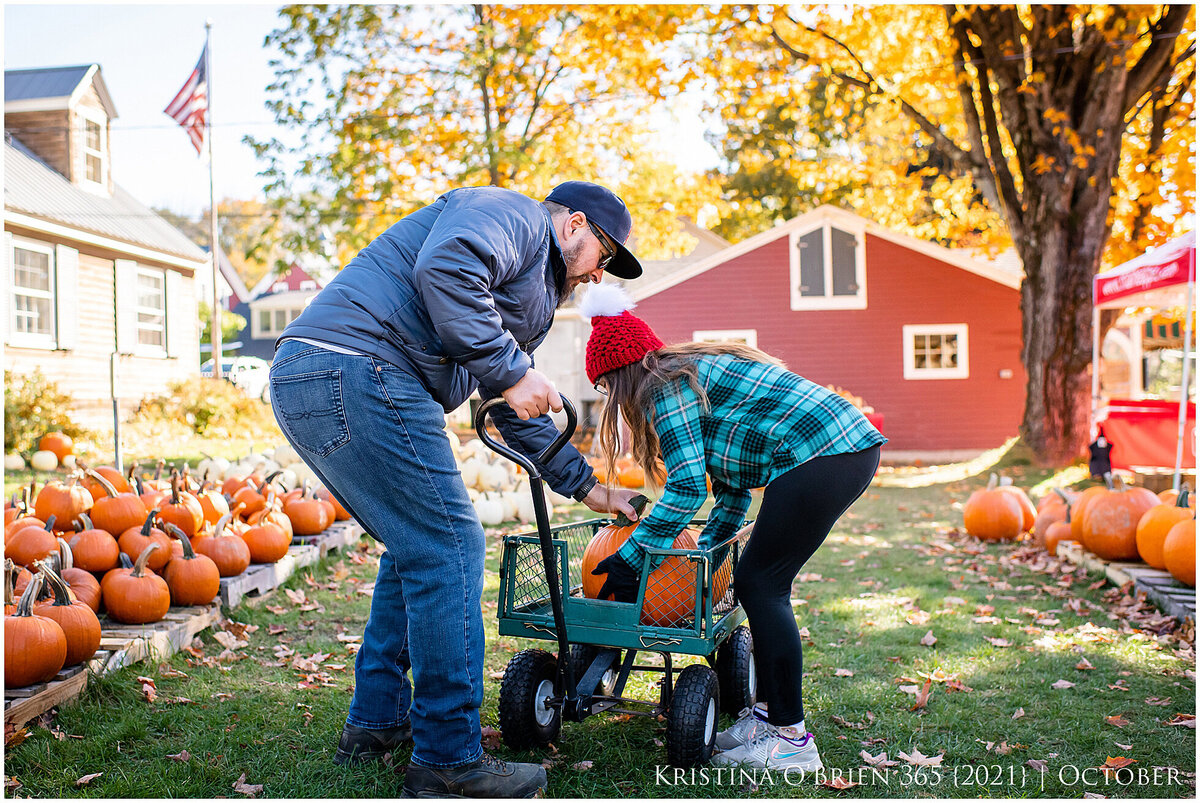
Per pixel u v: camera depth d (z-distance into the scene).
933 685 3.33
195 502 4.38
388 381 2.21
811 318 16.59
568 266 2.59
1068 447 12.50
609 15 14.31
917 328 16.44
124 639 3.30
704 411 2.54
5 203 13.48
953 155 13.77
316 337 2.21
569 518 7.60
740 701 3.01
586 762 2.60
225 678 3.33
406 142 16.66
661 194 19.42
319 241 17.11
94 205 16.53
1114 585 4.95
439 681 2.29
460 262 2.10
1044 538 6.18
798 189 31.34
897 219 19.28
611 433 2.64
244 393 16.36
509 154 16.11
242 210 43.34
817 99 20.69
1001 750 2.71
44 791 2.38
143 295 17.31
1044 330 12.70
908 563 5.86
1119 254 14.92
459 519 2.32
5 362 13.52
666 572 2.61
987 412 16.33
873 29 14.29
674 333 16.78
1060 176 12.41
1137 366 20.11
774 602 2.58
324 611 4.40
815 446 2.51
